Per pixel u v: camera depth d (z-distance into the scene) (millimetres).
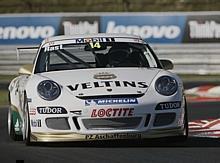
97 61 30281
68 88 27172
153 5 100875
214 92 62812
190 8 100062
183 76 86250
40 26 89250
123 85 27266
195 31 88062
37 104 27078
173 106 27203
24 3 101875
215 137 32125
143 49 31469
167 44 88375
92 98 26625
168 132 27203
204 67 88062
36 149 27938
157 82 27500
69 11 100875
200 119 40781
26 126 28219
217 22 87812
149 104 26750
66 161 25031
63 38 32094
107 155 26234
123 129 26594
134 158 25516
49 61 30500
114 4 101375
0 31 89188
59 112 26656
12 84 34156
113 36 32188
